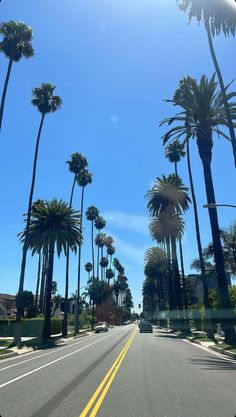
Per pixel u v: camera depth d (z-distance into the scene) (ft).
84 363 65.87
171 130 124.36
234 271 195.62
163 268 349.61
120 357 74.18
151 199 213.05
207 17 95.50
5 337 173.47
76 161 215.51
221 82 96.27
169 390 40.47
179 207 211.00
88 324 352.69
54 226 148.46
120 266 625.41
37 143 140.56
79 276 213.66
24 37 122.52
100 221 403.54
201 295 357.20
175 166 221.05
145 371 54.65
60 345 119.85
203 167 110.93
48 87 145.89
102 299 453.17
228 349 82.74
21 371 57.57
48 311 143.33
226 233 194.39
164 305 335.88
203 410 31.65
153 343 114.62
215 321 164.04
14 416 30.09
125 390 40.52
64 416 30.01
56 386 43.50
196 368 57.98
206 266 254.47
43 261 263.08
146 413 30.73
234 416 29.71
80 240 154.10
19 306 121.80
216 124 113.29
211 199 107.55
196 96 111.45
